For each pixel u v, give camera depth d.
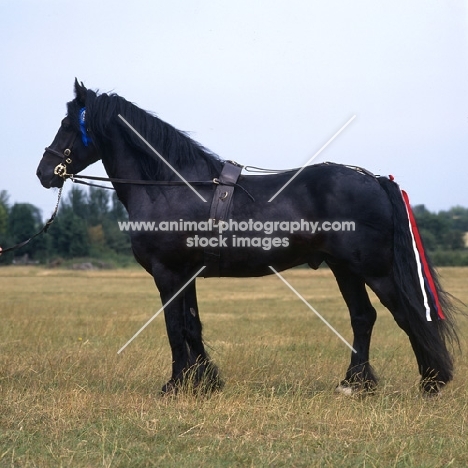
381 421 6.21
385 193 7.18
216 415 6.37
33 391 7.21
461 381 7.87
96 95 7.68
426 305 6.96
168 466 5.21
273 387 7.45
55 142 7.78
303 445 5.70
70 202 63.50
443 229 52.56
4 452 5.38
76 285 35.28
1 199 66.44
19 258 59.66
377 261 7.13
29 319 15.02
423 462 5.32
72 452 5.45
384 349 10.96
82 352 9.82
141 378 8.00
